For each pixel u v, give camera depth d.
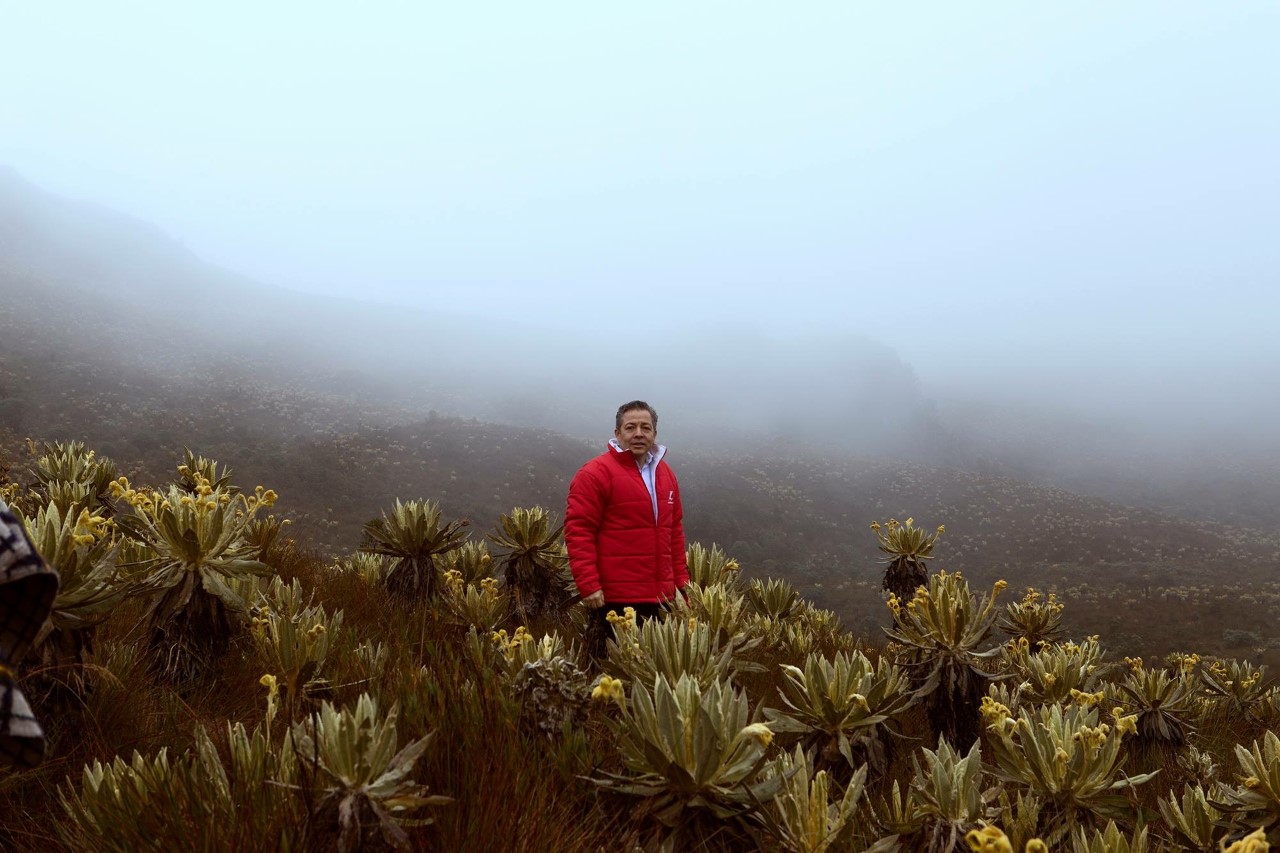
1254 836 1.19
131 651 2.84
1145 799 3.37
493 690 2.24
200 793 1.64
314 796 1.58
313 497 51.31
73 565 2.20
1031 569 74.88
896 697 2.61
